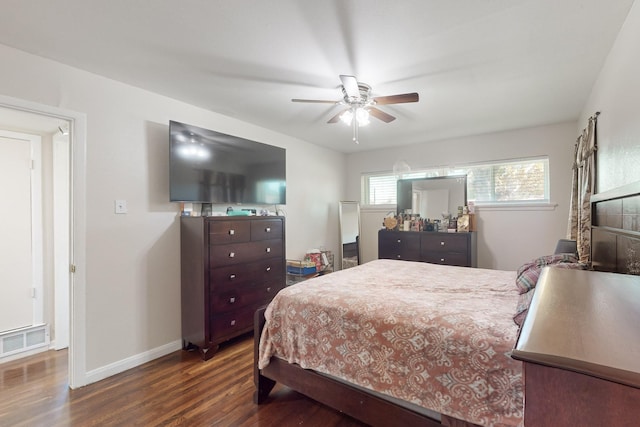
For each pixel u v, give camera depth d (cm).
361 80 247
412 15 167
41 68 210
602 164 232
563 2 158
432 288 211
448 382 137
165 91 270
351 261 521
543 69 231
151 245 271
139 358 260
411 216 468
